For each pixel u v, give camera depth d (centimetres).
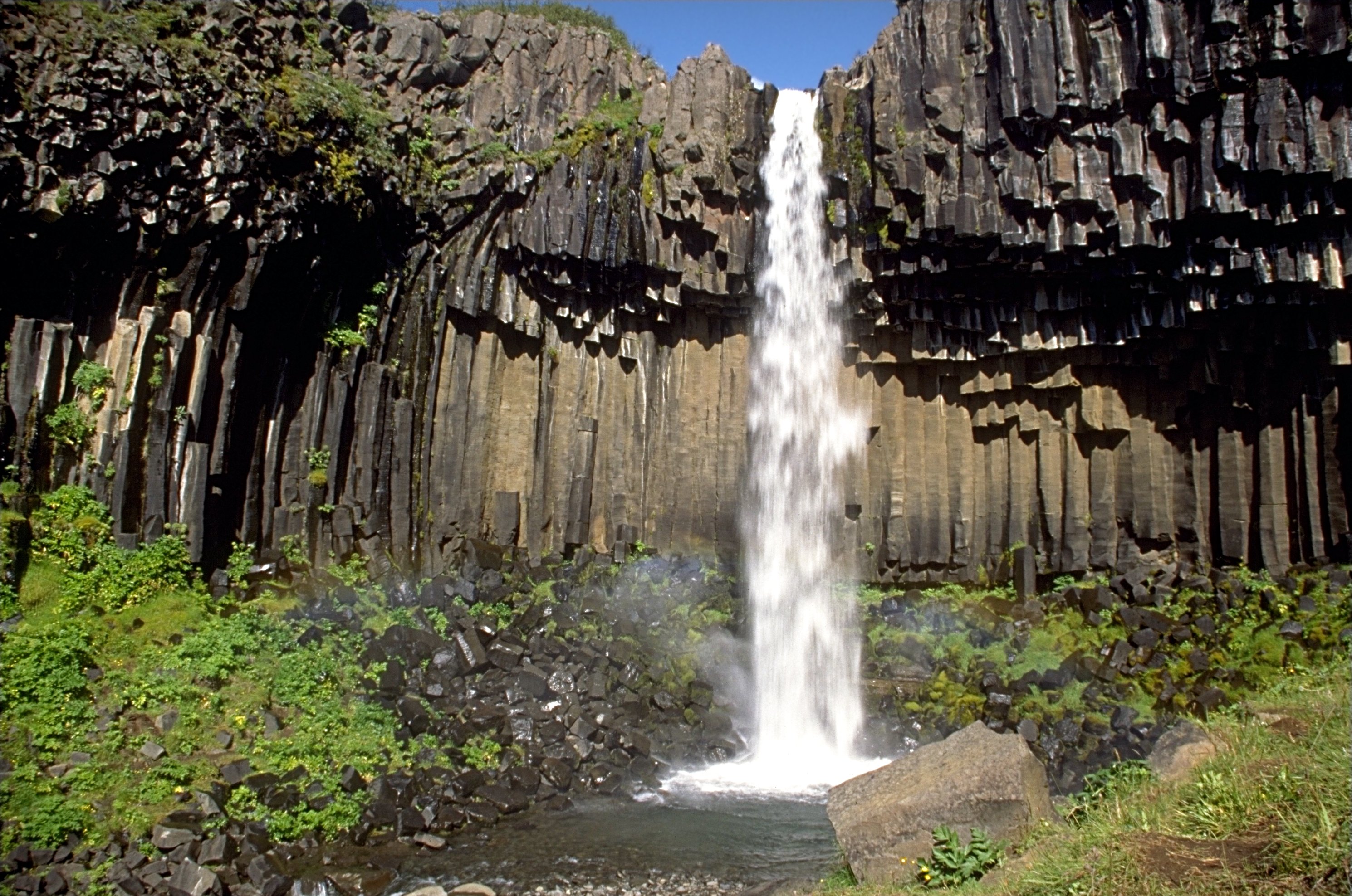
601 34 1811
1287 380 1670
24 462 1249
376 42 1658
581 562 1777
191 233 1359
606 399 1867
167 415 1352
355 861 1062
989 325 1761
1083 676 1521
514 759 1307
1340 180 1454
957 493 1852
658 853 1105
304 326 1543
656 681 1540
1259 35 1477
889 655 1659
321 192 1463
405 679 1370
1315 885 602
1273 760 796
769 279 1825
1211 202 1527
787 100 1823
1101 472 1794
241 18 1441
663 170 1755
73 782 1026
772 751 1516
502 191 1705
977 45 1666
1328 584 1572
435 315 1698
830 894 811
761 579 1822
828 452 1878
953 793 815
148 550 1312
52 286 1305
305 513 1520
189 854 991
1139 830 727
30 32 1246
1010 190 1627
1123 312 1709
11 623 1166
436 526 1691
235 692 1219
